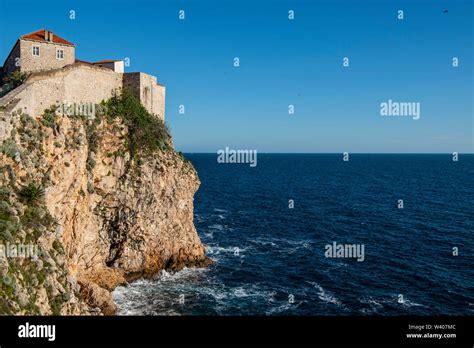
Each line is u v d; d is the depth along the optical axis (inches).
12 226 857.5
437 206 3412.9
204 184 5255.9
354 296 1521.9
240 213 3147.1
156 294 1499.8
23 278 837.8
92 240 1520.7
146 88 1788.9
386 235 2402.8
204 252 1948.8
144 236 1646.2
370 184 5285.4
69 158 1289.4
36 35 1636.3
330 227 2632.9
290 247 2181.3
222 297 1503.4
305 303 1460.4
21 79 1441.9
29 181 1036.5
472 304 1445.6
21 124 1118.4
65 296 941.2
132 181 1601.9
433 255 1999.3
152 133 1737.2
